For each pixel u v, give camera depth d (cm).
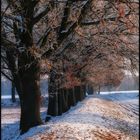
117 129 2194
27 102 1983
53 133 1655
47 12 1817
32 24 1820
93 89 9262
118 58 2405
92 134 1705
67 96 3806
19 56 1905
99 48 2311
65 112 3491
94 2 1741
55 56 2177
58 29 1869
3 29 1852
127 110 4731
